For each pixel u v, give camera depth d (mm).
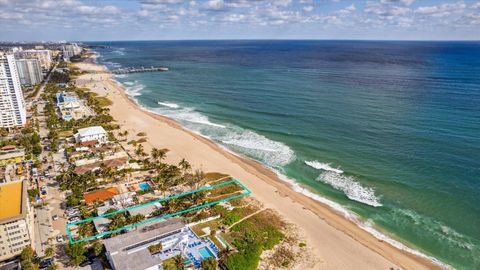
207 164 129000
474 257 79438
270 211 97812
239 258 76188
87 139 144125
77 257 72875
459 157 123375
